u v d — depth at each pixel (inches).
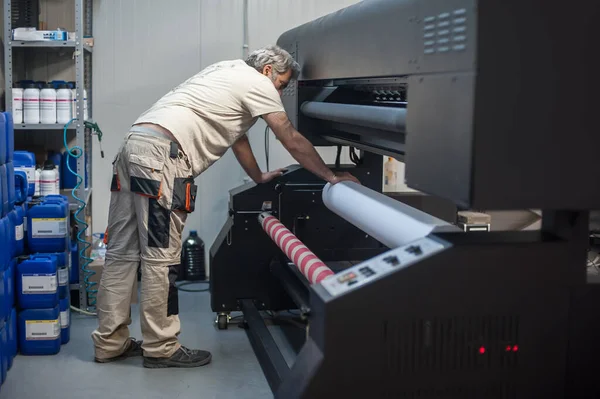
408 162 68.2
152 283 116.3
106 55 169.0
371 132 96.7
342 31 95.3
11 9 146.2
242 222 136.9
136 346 127.4
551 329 64.2
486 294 63.0
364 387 62.9
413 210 84.7
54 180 149.4
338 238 135.4
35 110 146.3
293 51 128.3
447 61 59.2
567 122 55.9
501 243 62.6
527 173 55.9
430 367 63.7
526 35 54.4
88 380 114.4
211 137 117.9
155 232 114.5
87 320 147.6
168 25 170.1
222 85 116.4
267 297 140.1
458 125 56.9
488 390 64.8
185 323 143.6
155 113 116.0
